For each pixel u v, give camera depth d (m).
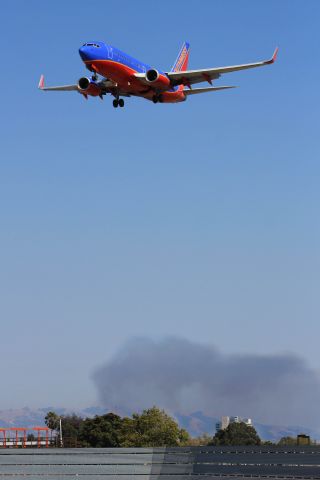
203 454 84.69
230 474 70.69
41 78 132.88
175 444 192.88
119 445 189.62
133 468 75.25
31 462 80.25
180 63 160.75
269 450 85.88
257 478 68.31
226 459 79.88
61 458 84.06
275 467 73.31
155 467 75.62
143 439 190.38
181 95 129.75
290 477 68.25
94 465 78.12
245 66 121.00
